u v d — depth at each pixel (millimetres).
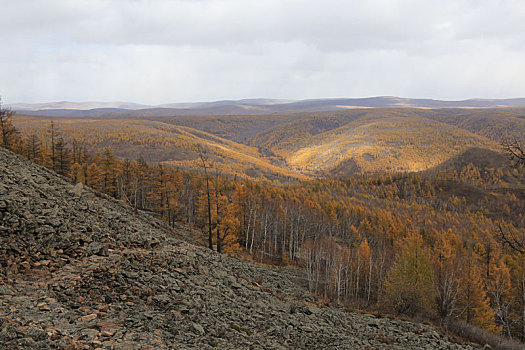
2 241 12250
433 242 83688
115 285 12422
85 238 15484
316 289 47031
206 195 46750
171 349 9102
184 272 16469
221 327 12633
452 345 18938
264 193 103438
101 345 8055
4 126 51469
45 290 10609
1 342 6930
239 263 30078
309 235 87438
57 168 58375
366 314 24156
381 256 60625
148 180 72312
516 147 14172
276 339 13789
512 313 46594
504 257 59031
